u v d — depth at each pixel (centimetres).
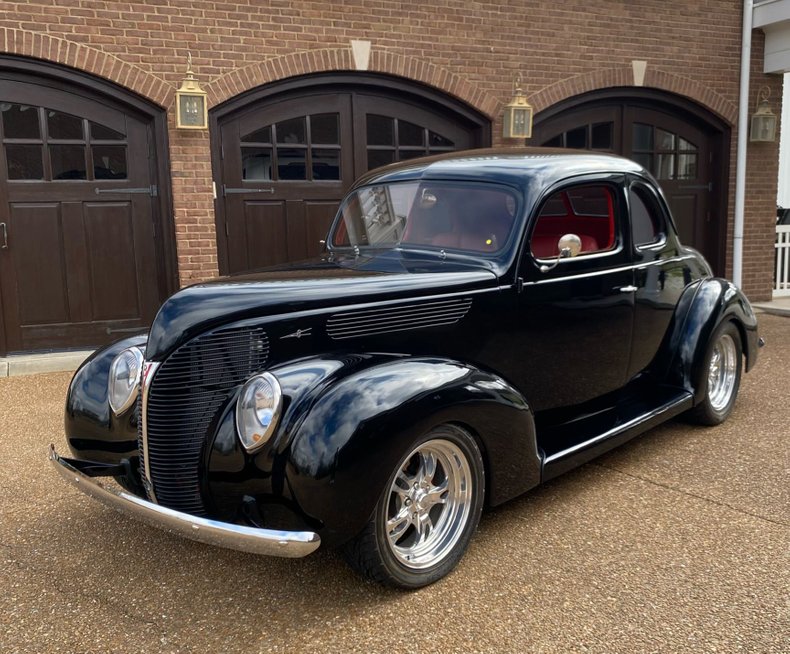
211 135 764
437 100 859
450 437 294
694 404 460
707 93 1006
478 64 868
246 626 272
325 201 833
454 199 377
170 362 282
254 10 756
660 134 1013
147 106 733
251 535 246
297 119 808
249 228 802
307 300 294
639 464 431
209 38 741
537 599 285
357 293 304
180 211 751
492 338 345
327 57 792
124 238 751
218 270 782
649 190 437
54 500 394
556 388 384
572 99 938
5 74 687
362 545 273
